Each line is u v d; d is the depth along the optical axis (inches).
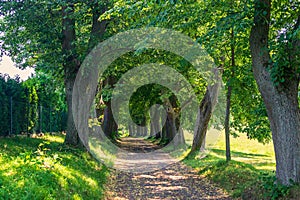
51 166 370.9
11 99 849.5
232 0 396.2
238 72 564.7
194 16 427.2
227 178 503.5
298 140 354.3
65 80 733.3
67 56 674.8
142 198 427.2
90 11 684.7
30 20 677.3
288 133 355.3
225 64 625.6
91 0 658.2
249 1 362.0
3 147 571.5
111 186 496.4
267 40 371.9
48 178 320.5
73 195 328.2
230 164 564.4
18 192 260.5
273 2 406.9
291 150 352.5
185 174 639.8
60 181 335.9
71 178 373.1
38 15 683.4
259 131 667.4
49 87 1067.9
